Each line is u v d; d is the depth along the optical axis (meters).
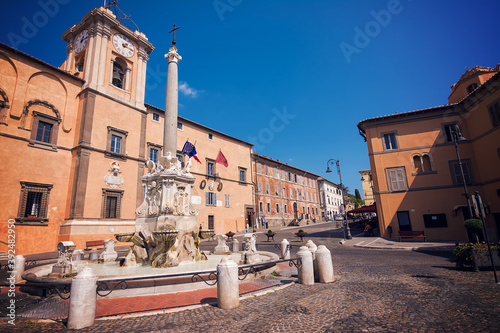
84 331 4.56
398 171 22.77
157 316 5.25
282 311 5.32
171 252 9.16
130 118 26.19
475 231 11.16
